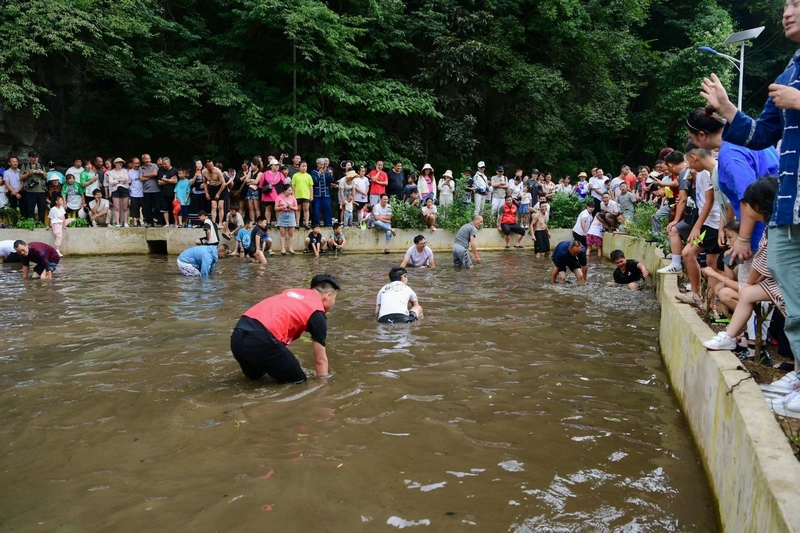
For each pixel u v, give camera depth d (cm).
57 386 497
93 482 334
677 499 324
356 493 321
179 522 292
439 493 322
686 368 448
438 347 624
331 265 1348
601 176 1848
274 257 1501
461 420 427
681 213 765
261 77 2091
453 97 2312
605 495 325
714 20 2772
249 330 490
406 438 394
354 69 2136
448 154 2359
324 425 415
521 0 2333
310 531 284
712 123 436
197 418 427
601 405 464
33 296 916
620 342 657
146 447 379
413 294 775
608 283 1084
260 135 1844
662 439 404
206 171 1537
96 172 1591
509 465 357
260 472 344
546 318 773
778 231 319
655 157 3020
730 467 293
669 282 704
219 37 2016
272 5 1828
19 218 1480
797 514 200
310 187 1602
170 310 809
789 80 307
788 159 304
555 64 2441
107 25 1661
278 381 505
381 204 1662
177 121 1917
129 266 1296
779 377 396
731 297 479
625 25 2619
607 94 2512
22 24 1554
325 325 520
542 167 2628
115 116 1930
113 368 546
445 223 1755
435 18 2180
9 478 340
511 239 1830
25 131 1802
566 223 1923
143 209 1625
